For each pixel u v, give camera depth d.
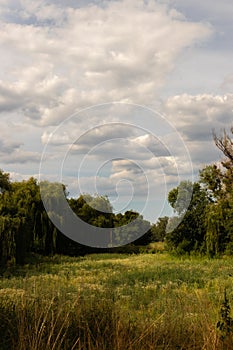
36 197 37.03
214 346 5.49
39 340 5.41
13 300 7.18
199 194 33.84
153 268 23.88
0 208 30.28
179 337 5.93
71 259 33.19
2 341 5.74
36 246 36.28
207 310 6.67
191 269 22.94
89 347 5.48
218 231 32.28
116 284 17.70
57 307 6.38
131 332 6.01
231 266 24.72
